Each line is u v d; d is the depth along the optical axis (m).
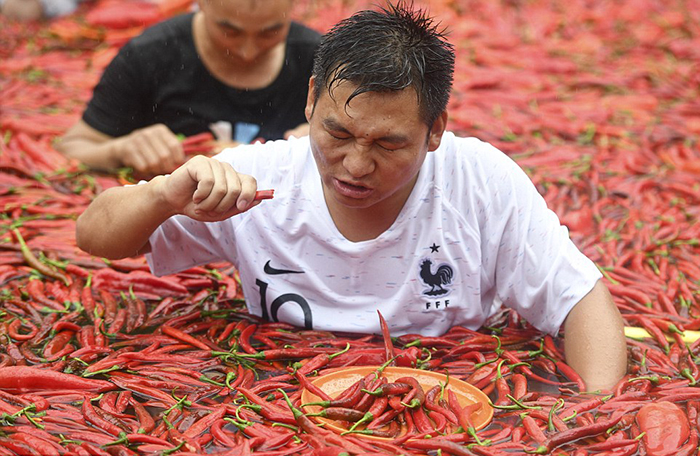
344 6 10.50
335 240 3.34
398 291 3.41
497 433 2.79
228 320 3.61
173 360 3.24
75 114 6.85
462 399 2.96
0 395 2.94
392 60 2.77
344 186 2.95
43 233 4.66
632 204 5.48
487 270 3.43
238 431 2.79
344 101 2.80
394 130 2.80
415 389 2.83
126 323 3.61
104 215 3.31
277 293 3.48
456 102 7.47
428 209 3.31
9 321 3.58
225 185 3.02
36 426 2.74
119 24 9.23
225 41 4.93
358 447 2.60
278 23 4.88
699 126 7.05
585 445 2.76
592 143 6.71
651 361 3.43
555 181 5.77
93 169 5.45
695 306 4.05
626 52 9.32
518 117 7.13
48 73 7.87
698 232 4.96
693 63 9.02
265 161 3.42
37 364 3.22
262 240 3.45
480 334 3.44
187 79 5.30
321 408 2.85
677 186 5.73
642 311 3.92
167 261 3.53
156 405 2.94
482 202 3.31
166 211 3.19
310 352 3.28
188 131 5.35
